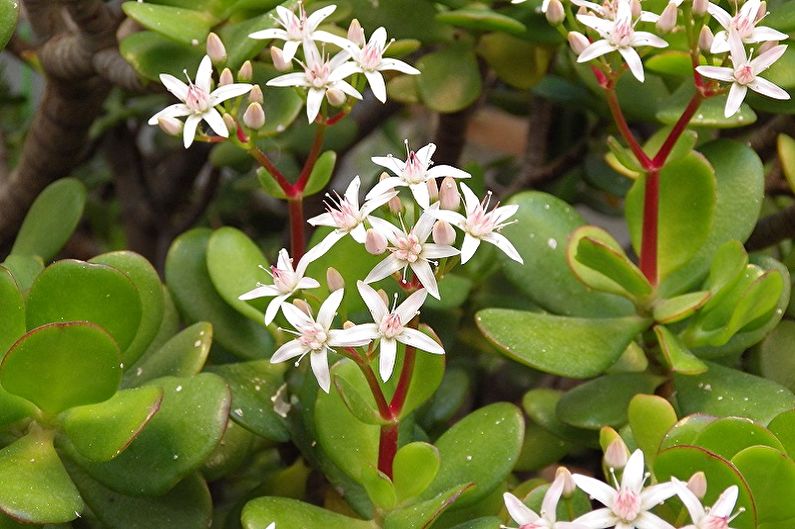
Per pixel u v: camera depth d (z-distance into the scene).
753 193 0.39
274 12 0.38
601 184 0.46
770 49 0.35
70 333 0.34
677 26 0.38
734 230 0.39
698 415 0.35
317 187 0.37
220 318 0.39
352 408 0.34
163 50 0.40
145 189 0.50
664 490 0.32
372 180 0.51
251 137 0.36
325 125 0.36
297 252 0.37
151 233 0.51
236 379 0.38
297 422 0.38
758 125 0.45
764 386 0.37
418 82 0.41
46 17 0.43
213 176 0.51
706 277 0.39
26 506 0.34
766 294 0.36
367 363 0.34
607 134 0.46
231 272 0.38
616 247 0.38
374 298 0.34
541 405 0.39
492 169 0.58
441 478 0.35
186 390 0.35
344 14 0.41
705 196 0.38
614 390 0.38
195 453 0.35
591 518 0.32
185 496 0.36
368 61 0.36
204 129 0.44
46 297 0.35
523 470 0.40
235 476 0.43
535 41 0.41
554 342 0.37
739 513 0.33
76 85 0.43
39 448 0.35
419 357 0.35
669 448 0.33
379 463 0.35
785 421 0.34
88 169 0.56
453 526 0.35
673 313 0.37
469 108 0.44
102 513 0.36
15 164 0.52
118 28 0.42
